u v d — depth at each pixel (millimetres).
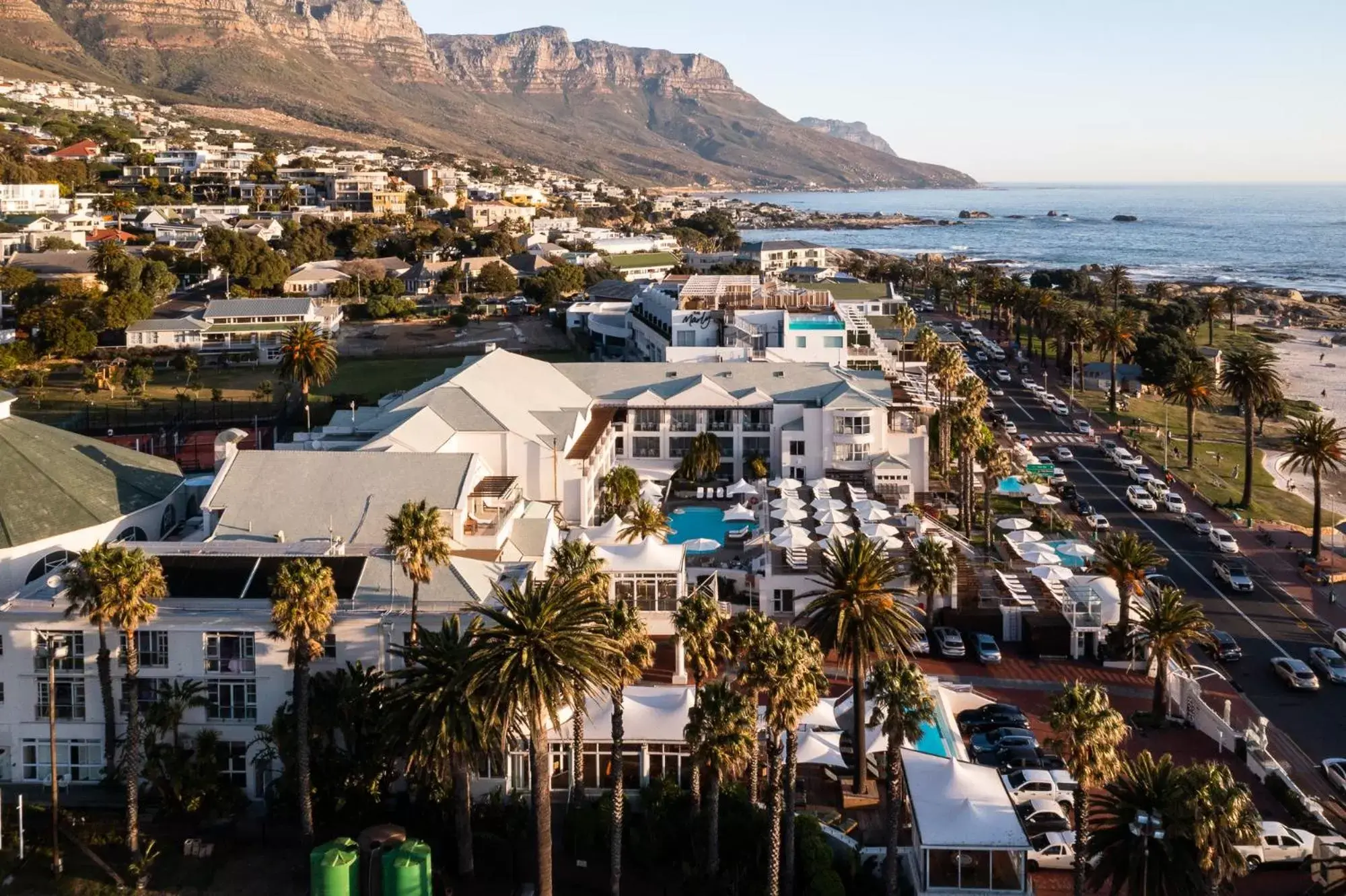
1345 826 74375
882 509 128000
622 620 67812
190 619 77000
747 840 68250
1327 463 129500
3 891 66688
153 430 175125
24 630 77812
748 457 151125
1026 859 64062
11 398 108750
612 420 149375
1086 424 190250
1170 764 60906
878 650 75438
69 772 78750
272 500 96875
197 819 74250
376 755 70312
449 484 98312
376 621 77688
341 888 64375
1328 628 108312
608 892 67000
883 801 75500
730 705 62344
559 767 76938
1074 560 117125
